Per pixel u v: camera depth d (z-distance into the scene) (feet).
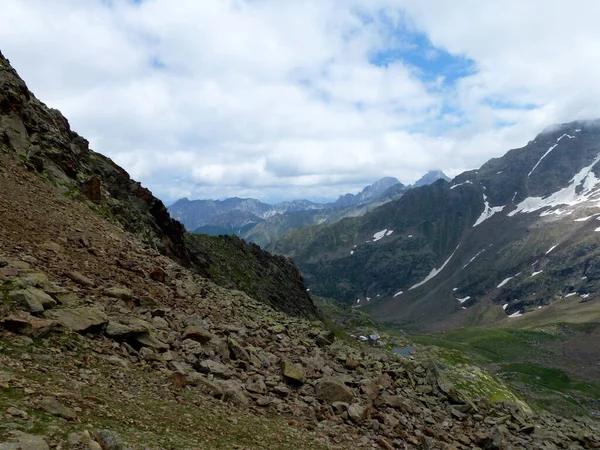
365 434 59.82
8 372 33.17
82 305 55.47
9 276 51.52
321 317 569.23
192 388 50.62
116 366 45.73
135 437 31.12
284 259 654.53
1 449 21.01
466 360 644.27
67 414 29.55
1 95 131.34
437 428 77.30
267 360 74.74
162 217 226.38
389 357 113.19
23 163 116.67
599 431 105.91
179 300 86.22
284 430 48.91
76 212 109.40
